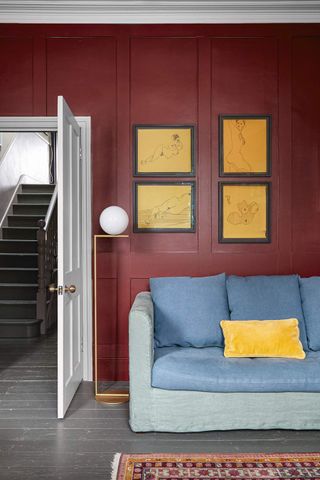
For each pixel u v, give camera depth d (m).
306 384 3.17
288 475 2.62
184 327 3.71
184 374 3.17
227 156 4.35
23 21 4.32
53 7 4.24
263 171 4.34
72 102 4.36
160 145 4.36
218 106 4.36
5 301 6.64
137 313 3.22
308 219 4.35
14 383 4.33
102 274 4.36
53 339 6.21
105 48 4.36
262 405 3.19
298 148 4.35
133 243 4.36
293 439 3.10
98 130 4.36
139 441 3.07
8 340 6.14
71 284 3.79
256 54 4.35
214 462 2.77
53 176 10.77
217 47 4.35
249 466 2.72
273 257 4.34
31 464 2.75
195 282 3.90
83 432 3.21
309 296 3.83
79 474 2.64
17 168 9.08
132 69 4.36
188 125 4.34
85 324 4.36
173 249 4.37
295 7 4.23
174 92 4.36
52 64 4.36
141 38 4.36
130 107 4.36
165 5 4.21
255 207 4.35
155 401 3.20
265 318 3.72
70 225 3.79
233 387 3.16
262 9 4.27
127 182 4.36
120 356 4.38
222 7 4.23
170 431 3.19
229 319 3.83
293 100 4.35
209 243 4.36
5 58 4.35
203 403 3.19
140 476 2.60
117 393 3.97
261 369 3.20
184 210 4.36
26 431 3.23
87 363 4.38
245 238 4.34
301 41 4.34
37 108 4.35
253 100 4.35
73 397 3.90
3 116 4.34
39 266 6.64
